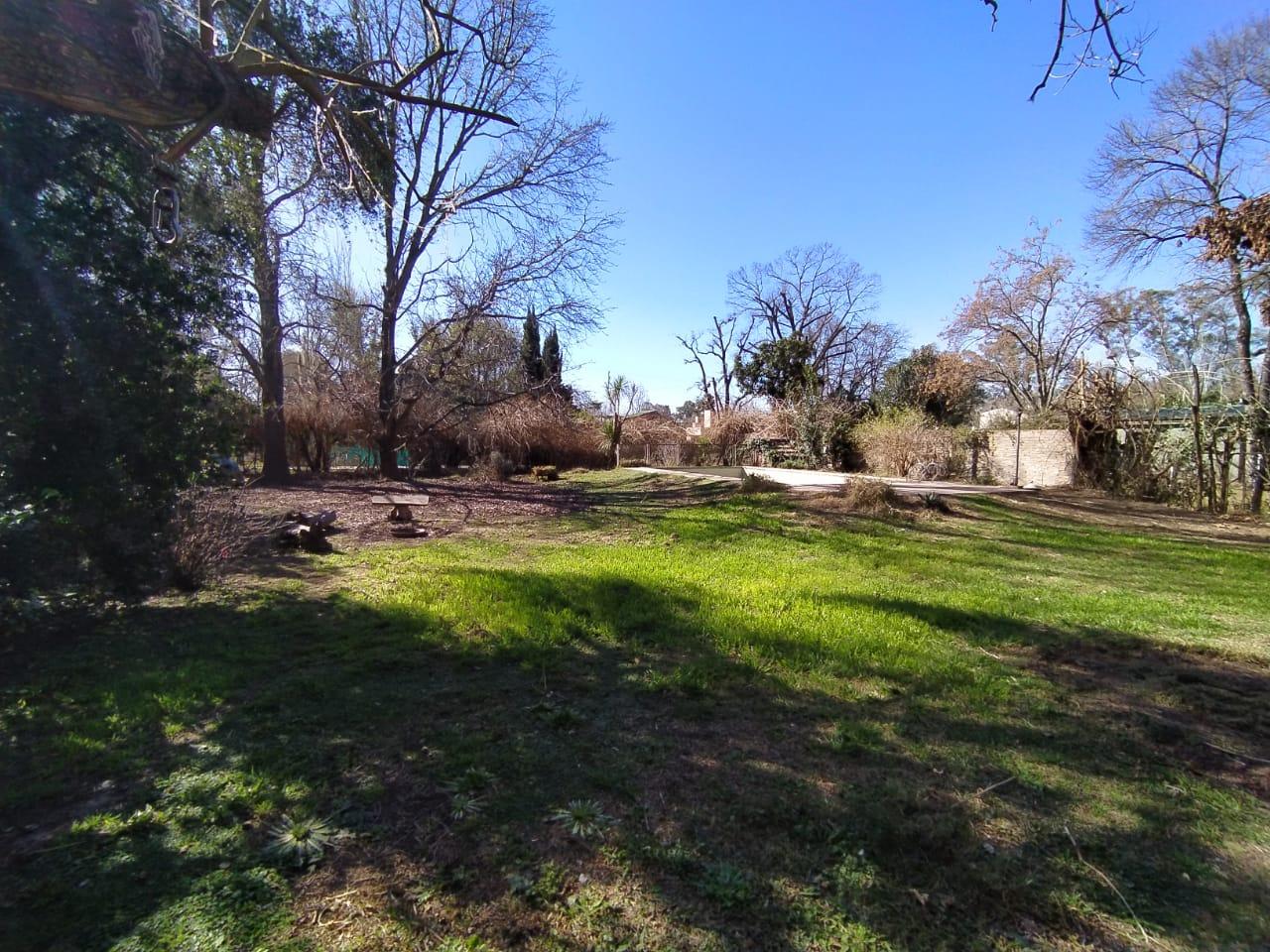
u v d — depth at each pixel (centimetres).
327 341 2055
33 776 275
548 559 766
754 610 527
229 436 573
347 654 425
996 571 717
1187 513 1233
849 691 370
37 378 421
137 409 479
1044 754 302
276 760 287
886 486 1074
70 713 337
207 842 230
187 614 525
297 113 708
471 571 668
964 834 239
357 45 1045
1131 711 354
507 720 329
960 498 1151
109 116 332
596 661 415
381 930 189
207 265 593
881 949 186
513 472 2159
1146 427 1448
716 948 185
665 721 331
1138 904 207
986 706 353
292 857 221
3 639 439
